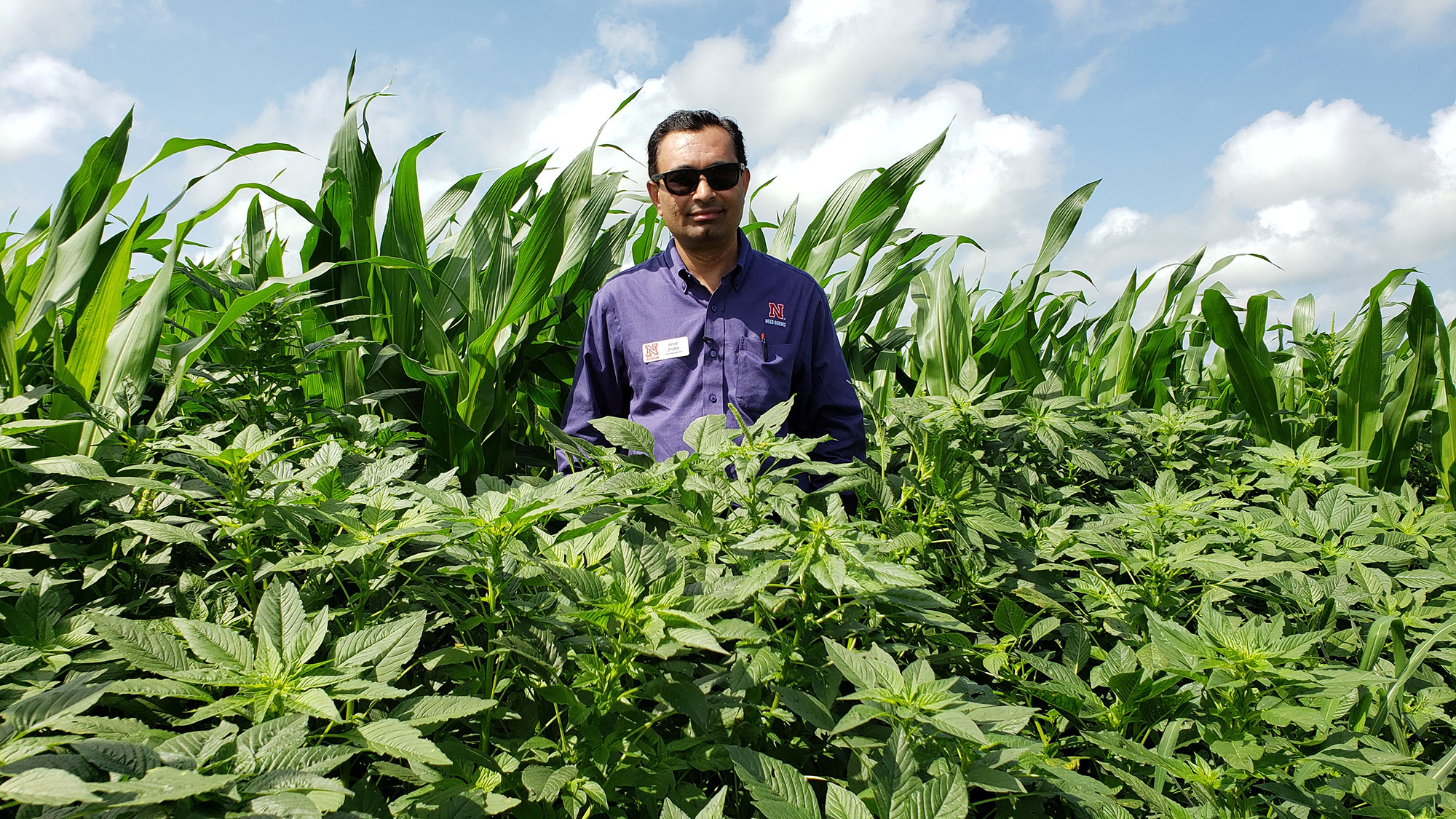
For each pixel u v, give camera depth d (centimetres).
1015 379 360
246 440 115
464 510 109
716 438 154
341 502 113
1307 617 169
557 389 320
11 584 116
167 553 130
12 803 65
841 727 104
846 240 334
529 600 116
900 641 153
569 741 106
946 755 112
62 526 148
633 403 247
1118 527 188
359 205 259
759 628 113
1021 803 119
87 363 172
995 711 113
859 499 203
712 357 235
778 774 95
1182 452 285
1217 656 116
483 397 251
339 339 212
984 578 169
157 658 86
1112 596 163
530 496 116
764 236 369
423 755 75
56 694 74
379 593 127
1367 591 168
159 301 179
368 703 106
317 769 73
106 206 190
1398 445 317
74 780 59
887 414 273
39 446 155
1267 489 248
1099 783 120
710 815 84
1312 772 112
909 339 361
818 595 130
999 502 206
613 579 110
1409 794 118
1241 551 188
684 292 241
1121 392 385
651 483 132
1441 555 201
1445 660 160
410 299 263
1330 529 195
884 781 96
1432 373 310
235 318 188
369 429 191
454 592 119
